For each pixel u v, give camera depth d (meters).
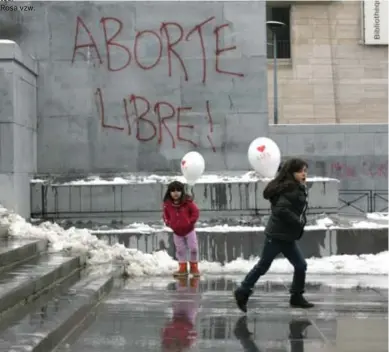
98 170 13.33
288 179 7.58
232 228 11.75
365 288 9.30
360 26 33.50
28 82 12.73
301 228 7.58
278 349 5.84
